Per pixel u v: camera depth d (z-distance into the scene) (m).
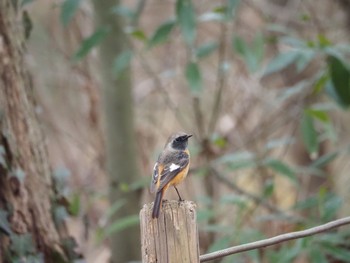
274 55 15.31
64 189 9.88
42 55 16.45
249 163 11.58
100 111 14.67
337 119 16.31
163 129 16.34
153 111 16.64
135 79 16.84
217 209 13.70
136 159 12.65
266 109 15.14
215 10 11.44
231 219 13.91
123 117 12.41
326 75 11.38
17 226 9.09
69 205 9.94
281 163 11.48
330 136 12.02
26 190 9.23
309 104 13.93
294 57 11.01
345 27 15.45
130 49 12.25
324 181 15.42
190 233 6.04
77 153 16.55
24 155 9.26
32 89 9.73
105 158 13.40
